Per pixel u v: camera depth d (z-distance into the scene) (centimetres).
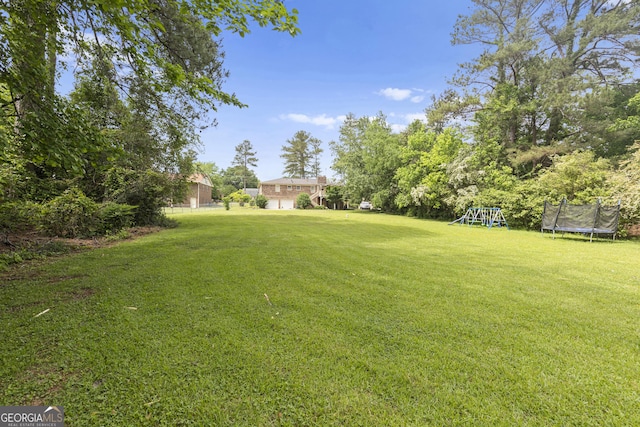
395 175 2275
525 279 443
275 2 356
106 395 173
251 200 4372
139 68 486
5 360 203
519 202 1364
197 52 755
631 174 1030
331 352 224
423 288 389
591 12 1623
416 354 223
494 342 244
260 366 204
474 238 963
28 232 746
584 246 823
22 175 708
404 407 167
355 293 364
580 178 1211
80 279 400
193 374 193
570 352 230
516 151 1769
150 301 322
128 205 939
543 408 167
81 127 392
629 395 179
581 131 1617
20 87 354
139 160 984
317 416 160
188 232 955
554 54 1711
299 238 854
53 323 264
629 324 284
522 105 1680
